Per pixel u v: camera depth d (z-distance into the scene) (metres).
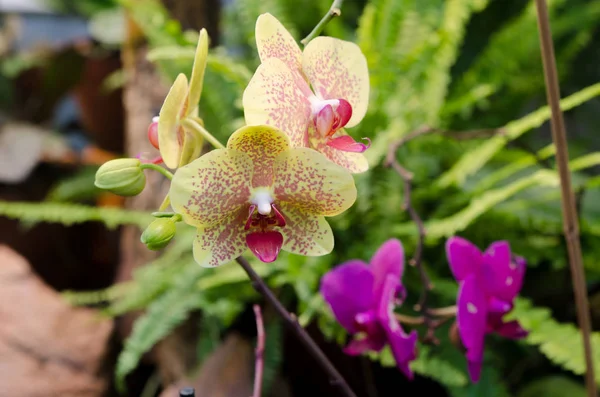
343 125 0.51
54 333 0.86
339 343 0.72
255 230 0.50
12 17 1.94
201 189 0.48
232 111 0.84
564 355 0.64
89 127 1.65
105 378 0.86
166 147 0.51
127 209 1.04
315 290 0.74
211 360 0.74
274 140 0.48
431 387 0.79
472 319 0.55
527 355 0.79
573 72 1.19
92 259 1.35
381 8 0.79
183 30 0.99
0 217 1.27
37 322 0.87
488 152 0.73
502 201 0.83
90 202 1.43
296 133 0.50
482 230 0.79
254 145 0.48
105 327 0.89
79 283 1.35
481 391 0.68
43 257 1.31
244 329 0.82
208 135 0.52
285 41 0.50
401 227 0.74
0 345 0.84
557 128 0.57
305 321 0.70
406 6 0.78
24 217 0.85
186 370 0.83
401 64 0.82
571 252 0.58
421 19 0.87
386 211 0.79
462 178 0.75
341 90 0.52
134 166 0.51
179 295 0.76
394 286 0.56
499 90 0.97
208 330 0.81
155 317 0.75
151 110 0.96
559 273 0.81
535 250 0.78
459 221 0.70
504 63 0.92
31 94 1.69
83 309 0.92
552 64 0.56
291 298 0.79
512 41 0.91
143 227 0.88
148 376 0.92
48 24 2.03
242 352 0.74
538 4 0.55
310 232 0.50
